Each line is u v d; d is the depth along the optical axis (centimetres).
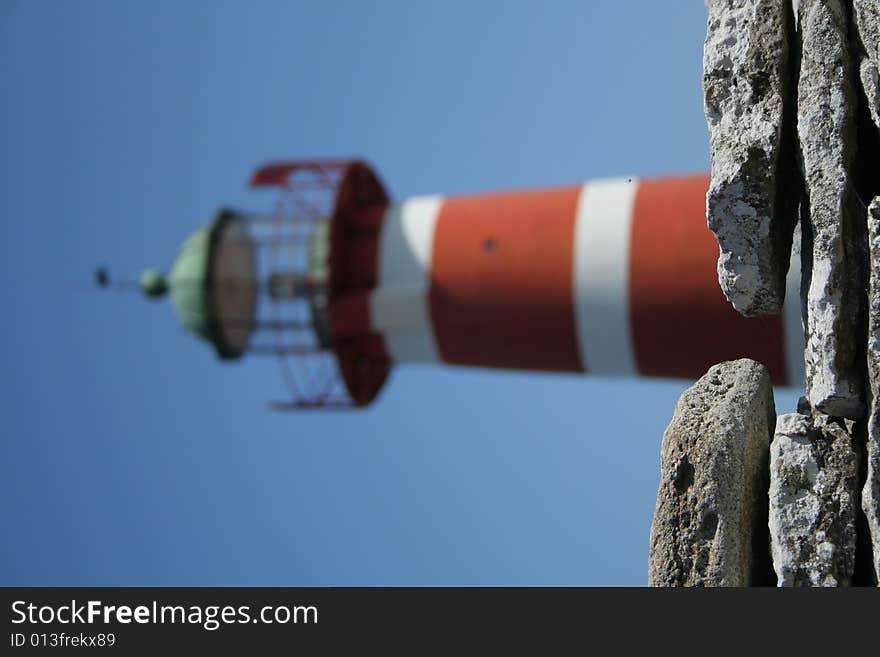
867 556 1841
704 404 1964
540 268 7900
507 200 8375
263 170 9044
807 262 1958
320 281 8525
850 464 1873
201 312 9125
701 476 1888
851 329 1855
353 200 8944
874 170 1916
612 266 7700
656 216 7744
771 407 2038
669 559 1880
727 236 1959
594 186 8175
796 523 1867
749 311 2014
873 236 1791
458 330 8219
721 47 2020
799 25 2005
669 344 7619
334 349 8600
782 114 1947
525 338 8025
